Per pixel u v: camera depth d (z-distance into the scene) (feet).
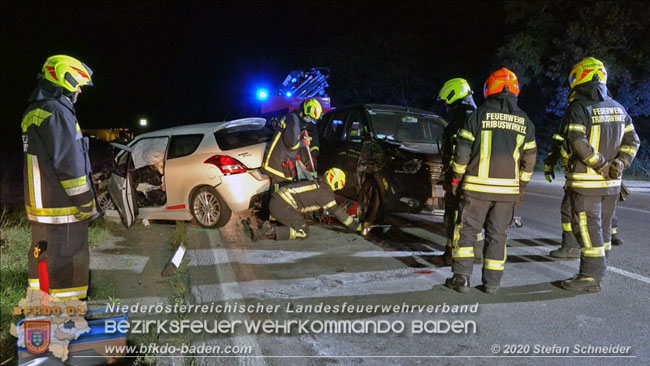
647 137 58.59
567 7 53.93
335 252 18.35
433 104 81.97
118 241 20.25
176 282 15.07
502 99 13.47
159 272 16.19
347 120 24.53
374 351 10.93
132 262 17.24
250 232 20.53
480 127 13.51
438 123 24.11
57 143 10.59
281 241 19.83
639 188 37.83
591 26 49.88
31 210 11.20
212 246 18.86
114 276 15.75
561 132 15.06
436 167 19.42
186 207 21.70
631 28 49.03
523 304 13.37
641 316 12.57
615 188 14.35
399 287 14.70
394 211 19.98
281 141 19.24
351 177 22.52
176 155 22.04
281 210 18.63
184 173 21.36
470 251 14.12
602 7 48.49
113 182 20.13
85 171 11.35
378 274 15.88
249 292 14.29
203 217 21.53
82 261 11.57
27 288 12.32
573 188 14.23
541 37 55.52
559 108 54.54
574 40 50.98
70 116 10.92
